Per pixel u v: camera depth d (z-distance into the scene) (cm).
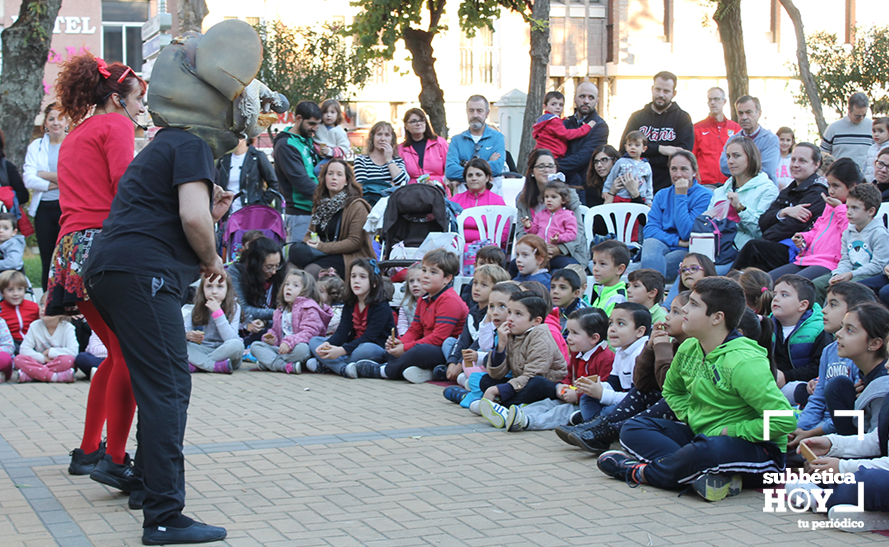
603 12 2888
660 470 422
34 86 1205
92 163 417
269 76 2014
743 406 419
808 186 701
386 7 1587
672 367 445
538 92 1417
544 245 728
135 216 363
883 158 668
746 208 728
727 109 2094
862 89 2109
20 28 1192
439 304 724
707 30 2905
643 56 2877
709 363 423
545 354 568
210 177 365
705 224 716
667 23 2894
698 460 410
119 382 403
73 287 415
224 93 372
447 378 702
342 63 2075
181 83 372
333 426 556
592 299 778
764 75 2881
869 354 434
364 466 464
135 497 394
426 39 1645
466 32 1644
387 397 652
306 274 800
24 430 548
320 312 791
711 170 943
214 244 369
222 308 780
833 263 645
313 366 760
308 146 970
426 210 855
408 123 1016
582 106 967
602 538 358
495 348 603
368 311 764
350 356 750
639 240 817
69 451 496
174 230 366
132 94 429
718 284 416
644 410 487
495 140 983
